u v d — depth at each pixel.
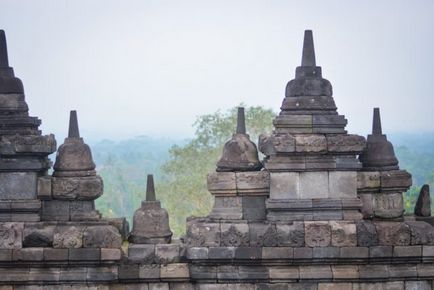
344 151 32.62
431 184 95.44
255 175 32.81
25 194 32.78
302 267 32.62
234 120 81.44
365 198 33.56
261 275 32.53
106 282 32.56
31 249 32.31
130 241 33.69
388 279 32.75
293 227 32.44
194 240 32.59
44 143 32.69
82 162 33.16
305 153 32.56
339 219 32.72
